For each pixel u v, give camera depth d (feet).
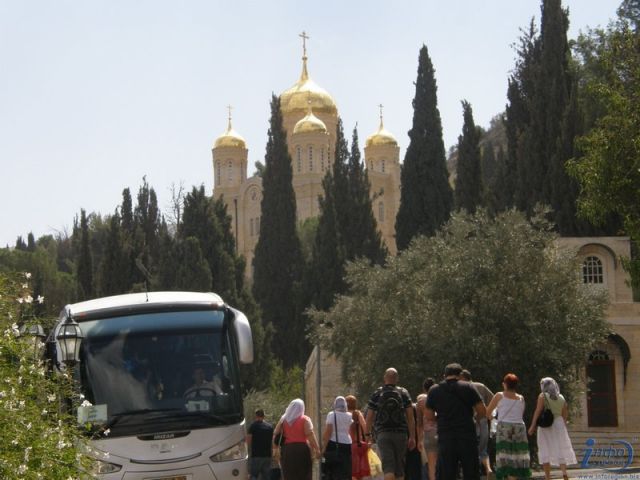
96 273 229.25
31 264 340.18
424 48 204.95
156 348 49.62
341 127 230.89
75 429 42.91
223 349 50.47
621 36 77.05
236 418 49.26
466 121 187.62
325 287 219.41
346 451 54.08
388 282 99.55
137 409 47.93
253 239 391.65
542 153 160.04
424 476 57.82
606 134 71.46
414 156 201.98
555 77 162.20
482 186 186.80
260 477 66.13
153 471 47.21
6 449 38.01
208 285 192.85
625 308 111.34
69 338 47.44
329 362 126.52
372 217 228.22
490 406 50.85
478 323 88.58
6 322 45.27
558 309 89.71
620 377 111.24
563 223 153.48
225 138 407.44
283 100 393.09
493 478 65.62
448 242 100.17
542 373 88.02
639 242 70.90
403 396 49.70
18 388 41.11
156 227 262.67
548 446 53.78
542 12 167.02
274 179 237.66
